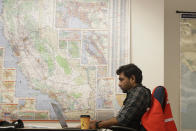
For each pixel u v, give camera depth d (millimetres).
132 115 2574
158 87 2602
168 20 3961
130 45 3523
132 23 3553
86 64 3479
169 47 3934
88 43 3502
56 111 2555
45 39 3508
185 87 3863
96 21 3523
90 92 3447
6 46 3498
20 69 3473
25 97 3443
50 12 3539
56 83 3459
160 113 2477
